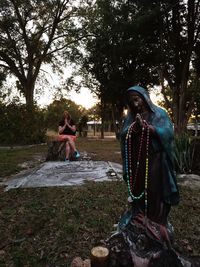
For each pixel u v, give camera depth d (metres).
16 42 27.78
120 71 24.11
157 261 3.21
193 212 5.33
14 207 5.66
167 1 16.84
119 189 6.46
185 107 19.38
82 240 4.29
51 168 8.74
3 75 29.58
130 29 18.22
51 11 27.33
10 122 20.78
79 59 28.39
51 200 5.89
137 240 3.30
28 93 28.83
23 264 3.83
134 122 3.20
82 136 37.00
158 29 18.23
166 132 3.12
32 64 28.86
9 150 16.80
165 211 3.27
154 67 22.23
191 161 9.05
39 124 22.27
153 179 3.16
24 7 26.16
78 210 5.24
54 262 3.83
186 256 3.82
